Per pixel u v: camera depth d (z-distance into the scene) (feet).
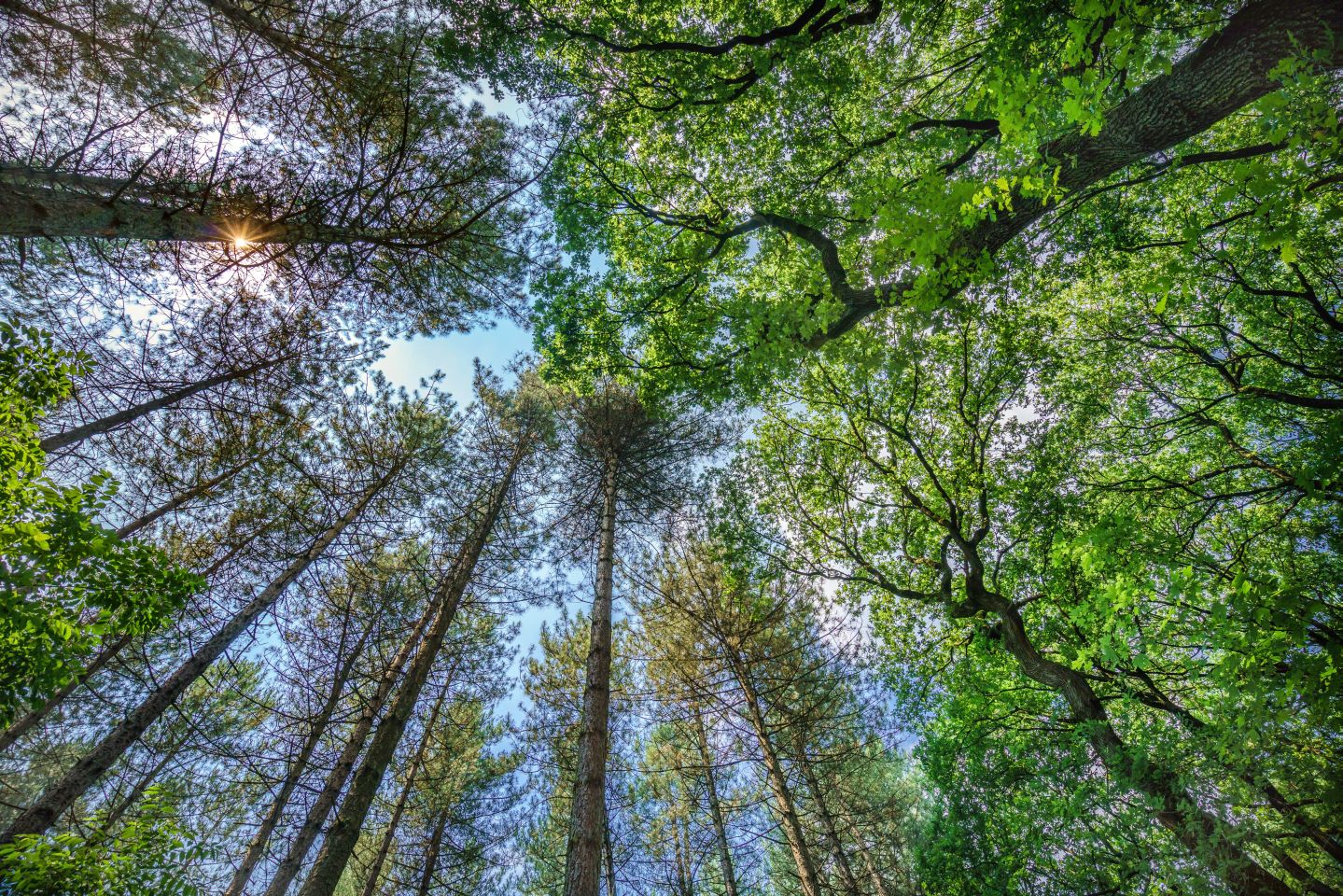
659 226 30.58
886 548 35.47
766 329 17.10
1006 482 31.45
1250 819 12.76
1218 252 27.17
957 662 32.99
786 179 26.48
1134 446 32.50
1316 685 10.23
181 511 28.09
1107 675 25.22
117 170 16.03
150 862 13.93
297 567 27.48
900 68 26.84
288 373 23.53
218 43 17.81
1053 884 17.87
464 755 40.98
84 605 13.58
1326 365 26.00
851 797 37.86
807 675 33.35
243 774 28.53
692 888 43.19
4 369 13.29
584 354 29.19
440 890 37.68
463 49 20.62
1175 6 14.67
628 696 35.86
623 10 22.52
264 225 16.84
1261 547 24.67
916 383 30.40
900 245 12.03
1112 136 15.23
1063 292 33.71
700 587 35.45
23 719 25.11
